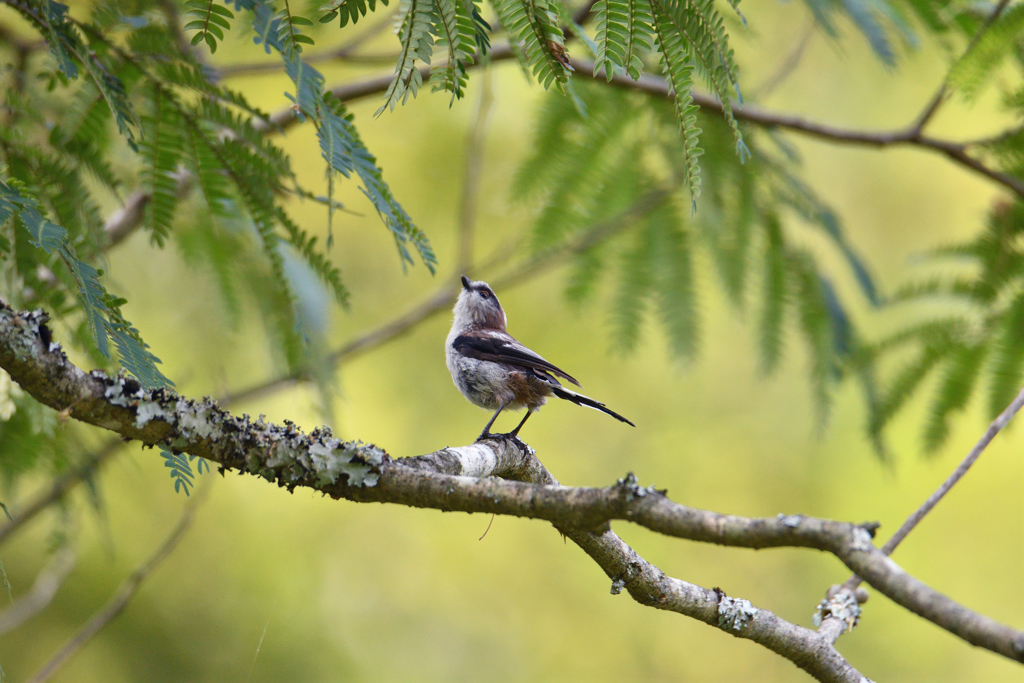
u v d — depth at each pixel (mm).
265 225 5531
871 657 16844
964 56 6910
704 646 17500
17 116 5621
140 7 5332
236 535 16062
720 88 3957
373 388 15891
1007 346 8375
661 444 17938
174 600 15242
